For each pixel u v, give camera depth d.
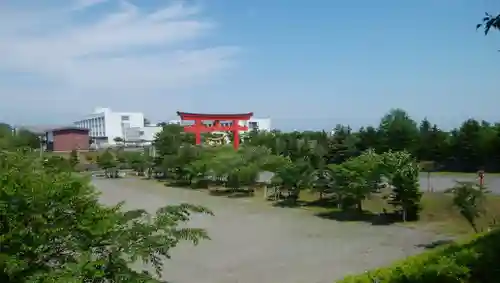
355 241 22.33
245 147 51.03
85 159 75.12
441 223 25.55
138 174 64.31
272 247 21.41
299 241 22.66
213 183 49.47
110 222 6.97
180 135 62.75
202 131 63.75
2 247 6.16
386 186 30.52
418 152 56.31
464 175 46.28
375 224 26.58
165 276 16.77
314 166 36.25
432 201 29.66
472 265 9.07
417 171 27.66
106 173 62.38
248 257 19.56
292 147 60.62
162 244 6.98
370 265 17.75
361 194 29.14
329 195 35.81
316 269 17.44
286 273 17.02
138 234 6.95
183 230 7.30
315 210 32.25
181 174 52.06
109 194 44.09
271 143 63.69
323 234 24.25
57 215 6.64
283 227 26.45
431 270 9.02
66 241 6.66
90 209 6.95
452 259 9.41
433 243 21.11
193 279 16.42
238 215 30.98
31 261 6.36
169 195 42.97
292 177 35.41
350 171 29.78
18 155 7.53
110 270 6.74
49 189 6.55
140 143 107.25
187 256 19.75
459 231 23.34
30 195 6.32
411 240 22.11
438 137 55.19
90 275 6.27
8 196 6.19
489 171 49.12
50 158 8.10
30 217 6.29
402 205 26.98
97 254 6.87
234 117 64.38
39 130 91.56
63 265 6.44
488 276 8.77
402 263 11.09
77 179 7.29
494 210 26.12
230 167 43.88
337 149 57.66
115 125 116.19
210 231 25.38
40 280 6.07
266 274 16.95
